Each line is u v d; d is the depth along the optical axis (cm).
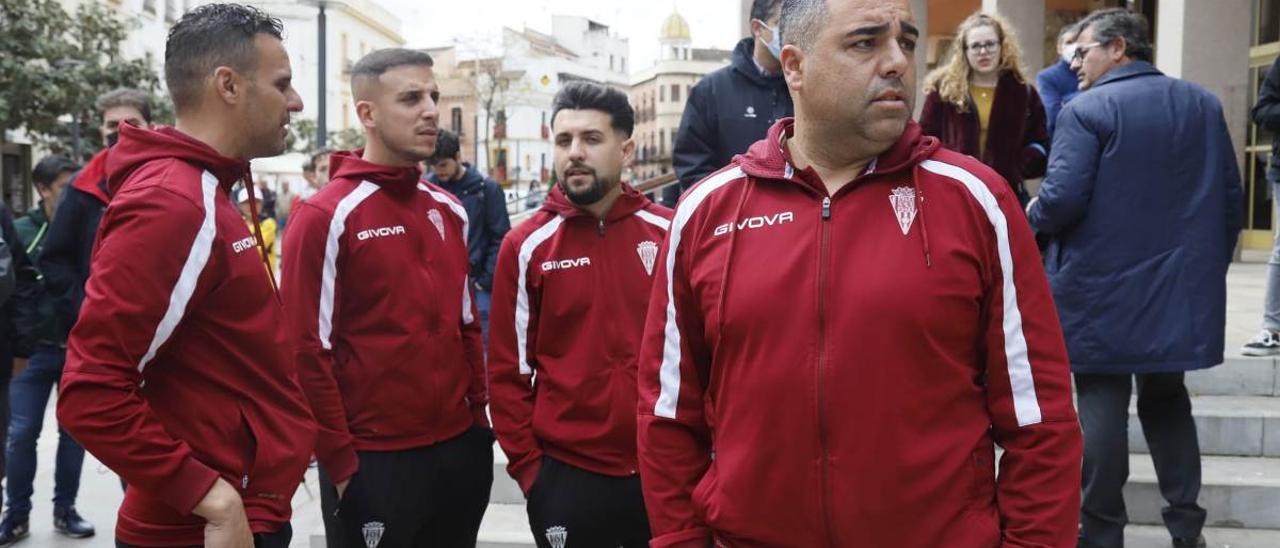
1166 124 381
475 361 355
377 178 325
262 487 240
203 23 241
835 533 188
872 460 186
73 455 507
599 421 323
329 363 313
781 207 198
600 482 324
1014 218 192
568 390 324
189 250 223
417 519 327
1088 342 385
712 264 202
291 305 309
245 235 241
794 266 192
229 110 241
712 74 434
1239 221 397
